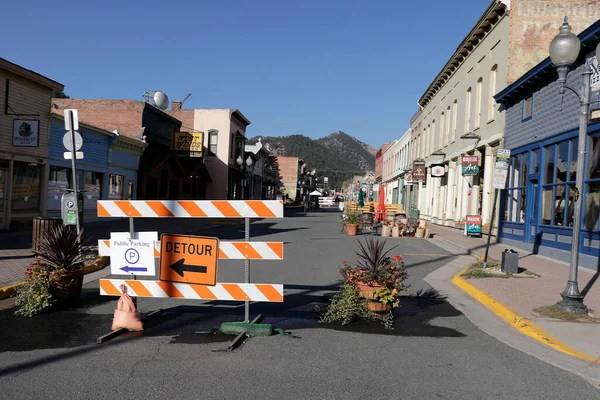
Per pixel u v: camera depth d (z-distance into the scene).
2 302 7.96
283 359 5.50
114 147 24.00
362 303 7.16
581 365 5.57
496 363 5.55
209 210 6.81
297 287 9.86
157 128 31.25
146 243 6.91
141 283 6.92
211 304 8.25
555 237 14.26
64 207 11.78
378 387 4.72
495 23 20.73
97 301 8.21
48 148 18.66
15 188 17.17
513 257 11.33
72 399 4.27
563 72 8.07
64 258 7.70
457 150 26.70
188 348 5.86
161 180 31.05
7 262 10.73
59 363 5.22
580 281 10.40
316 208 80.00
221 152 42.78
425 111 36.66
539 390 4.77
